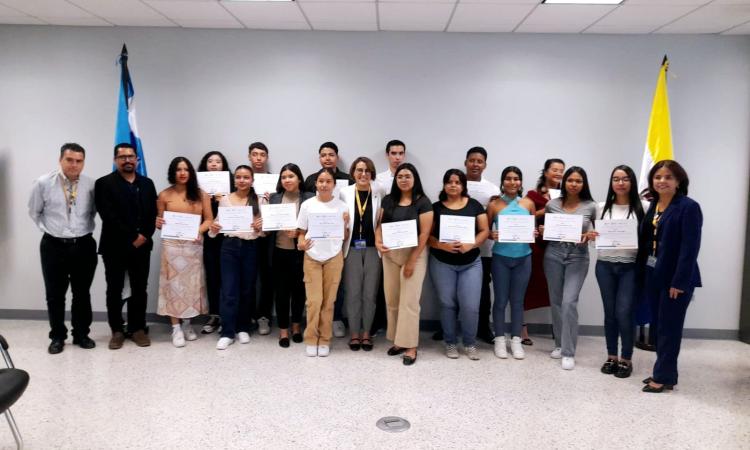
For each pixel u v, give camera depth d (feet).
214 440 7.68
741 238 13.74
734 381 10.57
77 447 7.44
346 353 11.78
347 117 13.98
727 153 13.66
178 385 9.75
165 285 12.05
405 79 13.87
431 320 14.11
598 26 12.98
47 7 12.47
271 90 14.02
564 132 13.84
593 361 11.64
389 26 13.34
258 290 13.97
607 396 9.58
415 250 10.98
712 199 13.74
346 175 13.12
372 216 11.53
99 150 14.25
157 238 14.33
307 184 12.88
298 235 11.64
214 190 12.73
